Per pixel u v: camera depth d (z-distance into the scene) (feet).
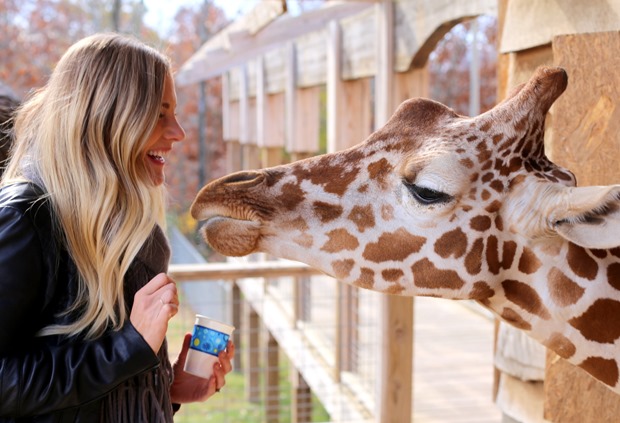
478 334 21.31
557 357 7.38
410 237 5.97
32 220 5.09
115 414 5.38
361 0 12.72
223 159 53.36
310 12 17.01
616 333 5.82
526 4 8.32
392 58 12.69
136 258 5.68
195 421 23.25
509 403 9.37
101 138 5.31
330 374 17.33
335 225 6.13
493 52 42.27
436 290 6.07
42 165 5.32
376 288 6.17
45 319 5.27
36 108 5.64
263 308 23.79
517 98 5.98
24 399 4.90
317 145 22.09
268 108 26.66
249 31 17.66
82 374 5.01
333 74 16.28
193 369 6.04
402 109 6.29
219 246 6.20
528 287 5.99
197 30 57.11
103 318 5.25
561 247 5.83
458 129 5.95
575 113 7.07
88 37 5.62
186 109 52.95
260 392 26.13
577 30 7.49
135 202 5.41
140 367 5.15
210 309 32.65
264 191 6.21
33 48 50.11
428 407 15.69
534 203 5.69
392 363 12.41
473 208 5.83
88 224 5.23
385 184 6.07
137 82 5.40
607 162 6.92
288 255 6.31
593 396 7.15
